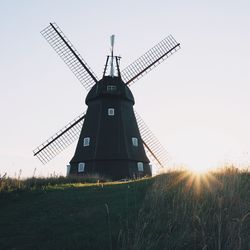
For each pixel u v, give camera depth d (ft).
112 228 34.06
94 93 124.98
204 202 36.70
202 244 29.53
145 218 35.32
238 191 38.65
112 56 129.59
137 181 59.11
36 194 52.65
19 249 30.53
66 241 31.60
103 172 112.98
